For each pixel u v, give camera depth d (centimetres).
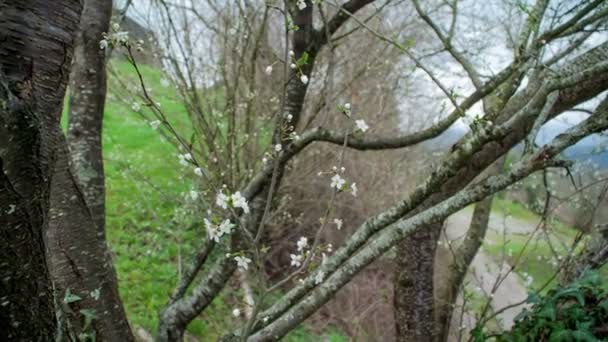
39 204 81
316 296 171
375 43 539
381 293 538
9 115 71
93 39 196
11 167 73
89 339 171
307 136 241
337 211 650
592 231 262
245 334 138
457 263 339
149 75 484
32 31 86
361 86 567
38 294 82
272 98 442
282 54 455
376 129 601
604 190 251
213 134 427
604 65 132
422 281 256
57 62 92
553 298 205
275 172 131
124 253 473
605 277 213
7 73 83
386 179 694
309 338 488
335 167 141
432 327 262
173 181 615
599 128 146
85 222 176
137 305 412
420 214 168
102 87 206
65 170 167
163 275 459
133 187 583
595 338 177
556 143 149
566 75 162
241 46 409
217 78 481
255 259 133
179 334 293
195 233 549
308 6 235
